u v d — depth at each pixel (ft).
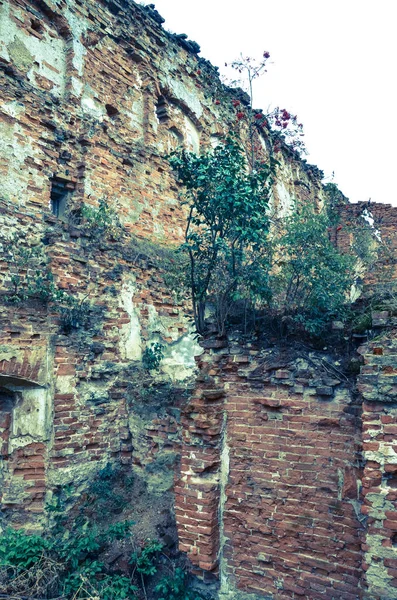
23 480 19.93
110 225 26.43
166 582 16.43
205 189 17.57
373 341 12.96
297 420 14.82
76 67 27.20
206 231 19.79
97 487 21.15
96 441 21.93
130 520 19.75
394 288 18.58
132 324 25.64
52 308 21.15
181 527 15.67
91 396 22.18
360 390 12.48
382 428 12.26
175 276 27.76
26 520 19.57
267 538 14.96
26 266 21.04
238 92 42.91
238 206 16.90
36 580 16.25
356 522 13.61
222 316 16.83
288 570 14.52
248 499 15.35
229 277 17.85
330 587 13.79
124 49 31.37
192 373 28.30
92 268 23.73
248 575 15.17
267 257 19.89
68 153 25.90
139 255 27.04
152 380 24.04
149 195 31.27
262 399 15.38
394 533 11.98
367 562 12.16
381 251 34.91
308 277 18.44
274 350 15.79
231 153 18.06
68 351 21.35
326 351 15.07
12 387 20.15
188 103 36.83
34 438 20.18
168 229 32.50
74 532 19.36
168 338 28.04
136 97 31.96
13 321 19.97
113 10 30.55
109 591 16.44
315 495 14.30
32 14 25.29
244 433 15.67
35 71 25.05
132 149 30.40
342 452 14.03
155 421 22.02
